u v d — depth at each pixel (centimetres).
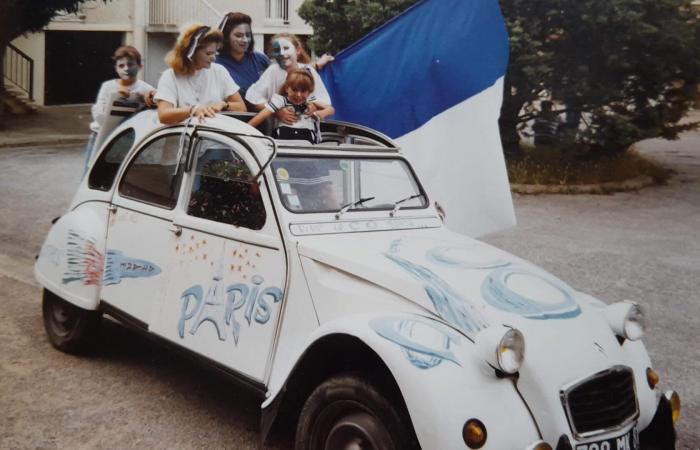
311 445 348
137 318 460
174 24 2452
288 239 382
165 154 464
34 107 2217
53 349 543
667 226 1080
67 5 1908
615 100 1381
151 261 454
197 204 432
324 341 346
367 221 421
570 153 1441
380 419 318
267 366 378
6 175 1286
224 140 424
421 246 405
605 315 381
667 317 671
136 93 537
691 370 547
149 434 421
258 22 2497
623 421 339
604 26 1245
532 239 973
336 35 1429
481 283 367
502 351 311
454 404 300
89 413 443
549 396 318
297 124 482
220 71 527
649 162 1609
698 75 1357
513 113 1409
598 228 1055
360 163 444
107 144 521
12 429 416
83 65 2477
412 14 597
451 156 585
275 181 397
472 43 578
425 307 342
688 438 442
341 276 369
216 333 407
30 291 682
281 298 379
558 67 1334
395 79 596
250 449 409
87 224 503
